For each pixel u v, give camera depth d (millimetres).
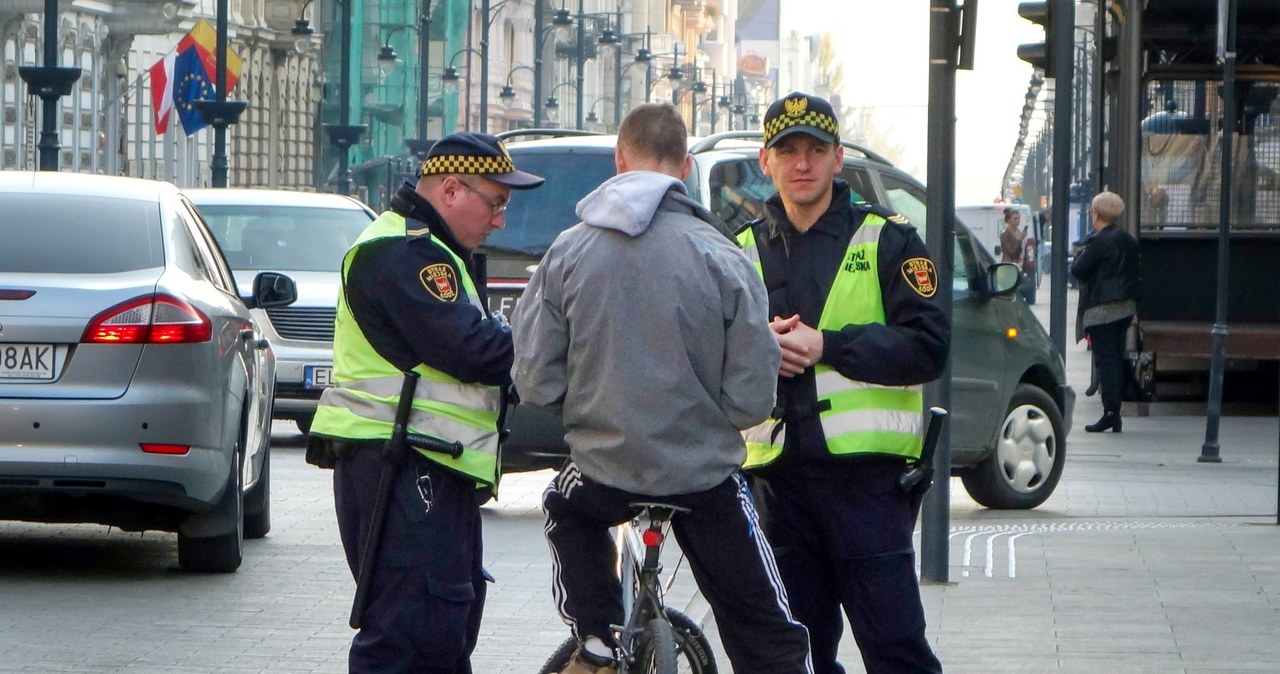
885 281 18703
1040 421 42094
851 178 38562
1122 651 25109
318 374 52969
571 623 18266
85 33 150125
